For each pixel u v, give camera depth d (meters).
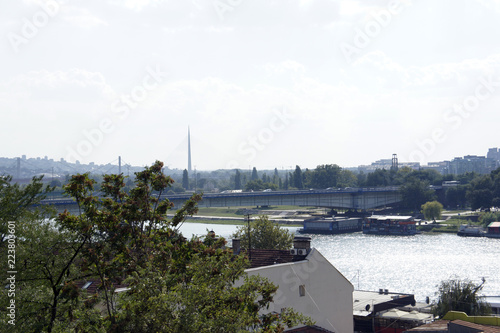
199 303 27.48
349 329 50.91
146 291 26.89
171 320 26.09
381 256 185.12
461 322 47.38
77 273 31.78
